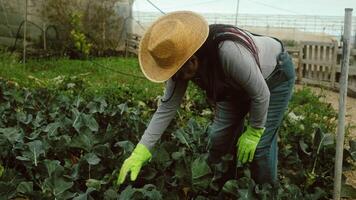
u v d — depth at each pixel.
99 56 17.22
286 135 4.51
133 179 3.02
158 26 2.70
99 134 4.01
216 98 3.01
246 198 3.04
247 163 3.59
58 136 4.14
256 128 2.95
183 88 3.06
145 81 9.88
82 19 16.53
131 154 3.42
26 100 5.48
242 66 2.62
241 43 2.64
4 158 3.73
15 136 3.70
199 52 2.71
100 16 16.94
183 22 2.69
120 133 4.24
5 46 14.80
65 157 3.85
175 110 3.12
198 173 3.22
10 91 5.76
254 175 3.29
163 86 8.50
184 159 3.30
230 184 3.18
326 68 12.03
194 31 2.64
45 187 3.08
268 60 2.96
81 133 3.70
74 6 16.19
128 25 18.27
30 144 3.54
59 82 7.62
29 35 15.63
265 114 2.86
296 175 3.74
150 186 3.15
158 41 2.60
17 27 15.46
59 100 5.40
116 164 3.51
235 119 3.34
